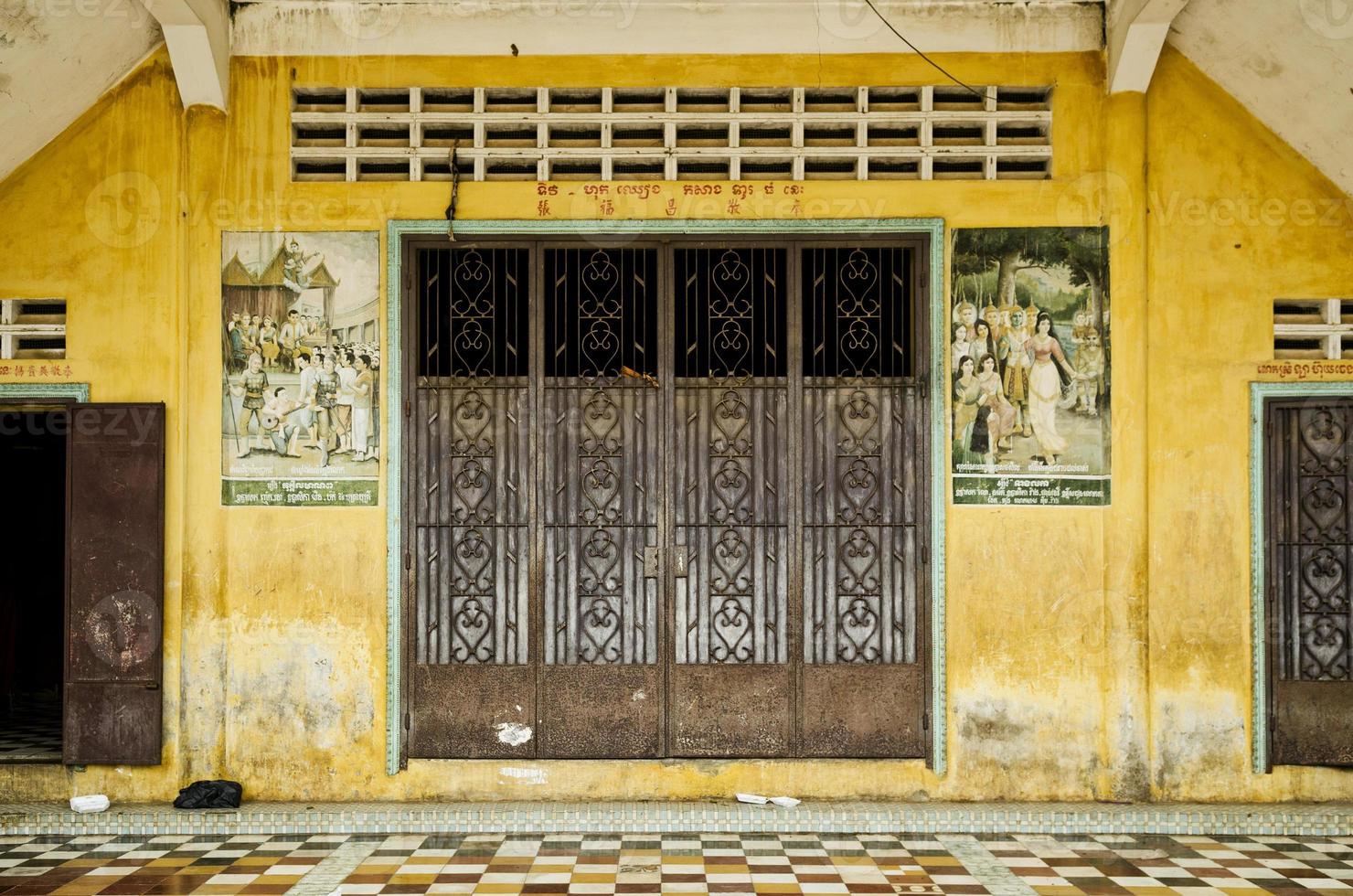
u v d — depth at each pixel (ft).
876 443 17.56
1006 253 17.28
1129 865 14.62
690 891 13.47
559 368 17.58
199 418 17.16
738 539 17.51
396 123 17.33
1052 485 17.15
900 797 17.11
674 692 17.30
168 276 17.17
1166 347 17.17
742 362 17.58
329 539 17.11
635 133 17.67
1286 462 17.48
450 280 17.57
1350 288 17.20
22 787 17.02
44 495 27.45
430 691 17.24
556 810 16.40
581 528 17.52
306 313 17.21
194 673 17.03
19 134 16.52
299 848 15.40
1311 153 17.04
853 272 17.58
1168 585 17.03
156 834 16.08
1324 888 13.64
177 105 17.26
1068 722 17.02
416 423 17.48
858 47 17.35
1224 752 16.97
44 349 17.28
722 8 17.29
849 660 17.43
